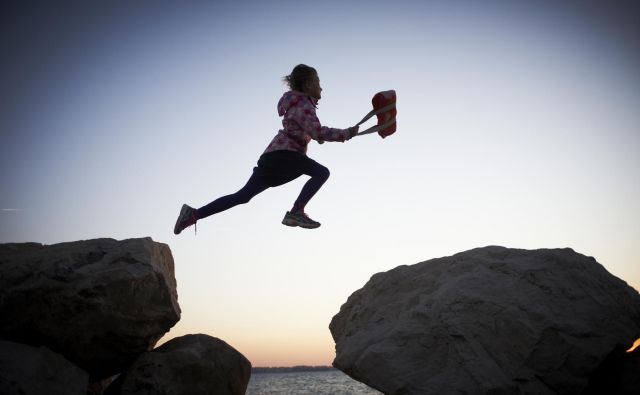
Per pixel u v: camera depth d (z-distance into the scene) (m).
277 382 96.88
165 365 5.11
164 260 5.96
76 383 4.65
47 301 4.76
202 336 5.72
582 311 4.80
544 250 5.48
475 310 4.85
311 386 72.38
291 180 4.64
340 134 4.39
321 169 4.59
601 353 4.50
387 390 4.56
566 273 5.14
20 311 4.71
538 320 4.68
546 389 4.41
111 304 4.92
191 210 4.61
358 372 4.84
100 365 5.18
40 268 4.93
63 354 4.89
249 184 4.65
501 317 4.74
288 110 4.46
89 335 4.91
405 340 4.82
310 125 4.36
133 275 5.01
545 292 4.95
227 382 5.53
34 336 4.76
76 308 4.80
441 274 5.61
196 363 5.26
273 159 4.48
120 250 5.31
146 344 5.32
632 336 4.77
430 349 4.71
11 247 5.67
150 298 5.20
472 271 5.40
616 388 4.80
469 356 4.55
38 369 4.43
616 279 5.40
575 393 4.41
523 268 5.20
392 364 4.64
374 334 5.21
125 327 5.02
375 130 4.57
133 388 4.91
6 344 4.53
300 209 4.58
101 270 5.02
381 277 6.03
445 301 5.00
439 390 4.37
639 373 4.71
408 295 5.55
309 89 4.57
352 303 6.13
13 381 4.07
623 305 5.06
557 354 4.52
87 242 5.61
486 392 4.29
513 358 4.55
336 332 6.20
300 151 4.52
